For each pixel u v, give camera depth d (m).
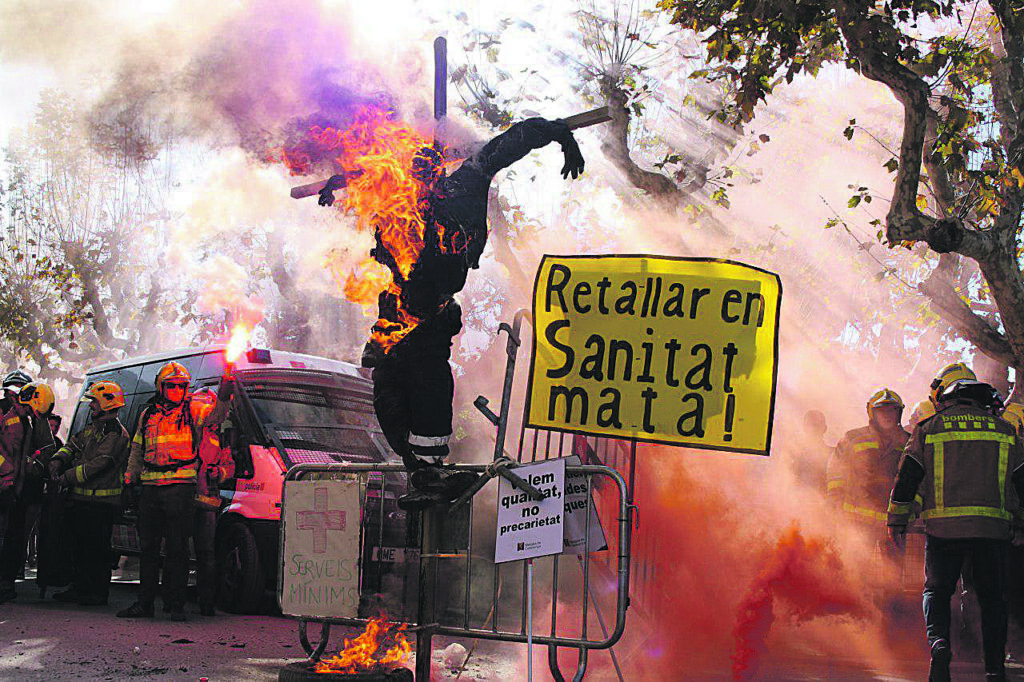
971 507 6.09
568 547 5.05
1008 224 9.70
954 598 8.48
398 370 4.64
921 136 9.09
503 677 6.25
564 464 4.90
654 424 5.55
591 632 7.32
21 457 9.24
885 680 6.76
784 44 9.07
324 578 5.40
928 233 9.34
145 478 8.41
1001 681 6.15
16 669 6.04
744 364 5.57
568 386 5.62
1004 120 11.20
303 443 9.65
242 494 9.31
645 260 5.64
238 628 8.14
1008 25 9.59
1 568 9.42
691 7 9.28
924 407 8.62
